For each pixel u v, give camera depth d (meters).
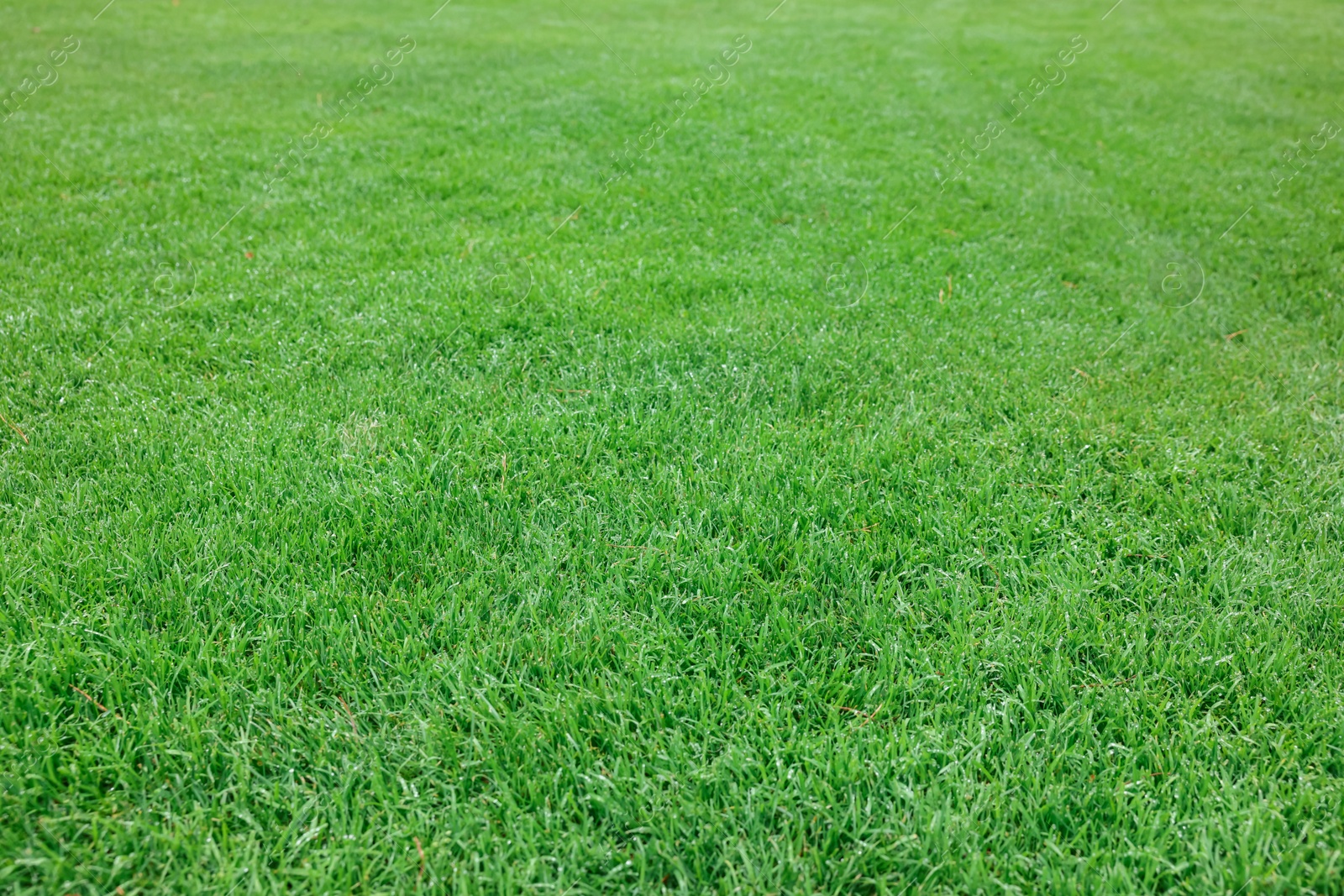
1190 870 1.94
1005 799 2.07
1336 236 5.79
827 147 7.53
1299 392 3.92
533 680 2.39
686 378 3.87
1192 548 2.89
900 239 5.64
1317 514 3.09
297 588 2.59
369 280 4.70
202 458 3.19
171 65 9.88
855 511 3.06
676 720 2.27
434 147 7.17
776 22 14.09
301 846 1.94
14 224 5.22
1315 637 2.57
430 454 3.27
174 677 2.30
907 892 1.88
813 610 2.66
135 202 5.72
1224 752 2.20
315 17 13.49
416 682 2.32
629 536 2.94
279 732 2.18
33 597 2.53
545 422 3.46
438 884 1.85
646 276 4.90
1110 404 3.78
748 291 4.85
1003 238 5.73
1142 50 12.02
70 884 1.82
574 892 1.86
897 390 3.85
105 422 3.35
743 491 3.15
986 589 2.74
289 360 3.92
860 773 2.11
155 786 2.07
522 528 2.94
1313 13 15.03
